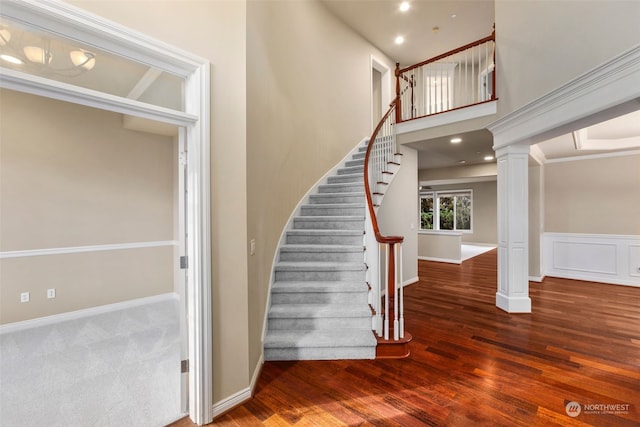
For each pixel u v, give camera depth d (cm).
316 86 463
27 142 346
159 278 447
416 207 550
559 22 280
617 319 356
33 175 349
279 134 348
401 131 498
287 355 264
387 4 494
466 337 307
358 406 202
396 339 267
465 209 1142
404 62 698
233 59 207
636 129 424
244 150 213
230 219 204
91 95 150
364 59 596
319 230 371
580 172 552
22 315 339
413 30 570
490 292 476
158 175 448
